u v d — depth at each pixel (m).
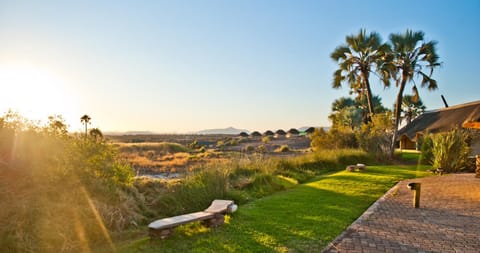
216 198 7.65
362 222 5.86
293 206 7.21
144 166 18.47
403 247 4.61
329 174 13.44
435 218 6.12
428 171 13.60
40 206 5.14
